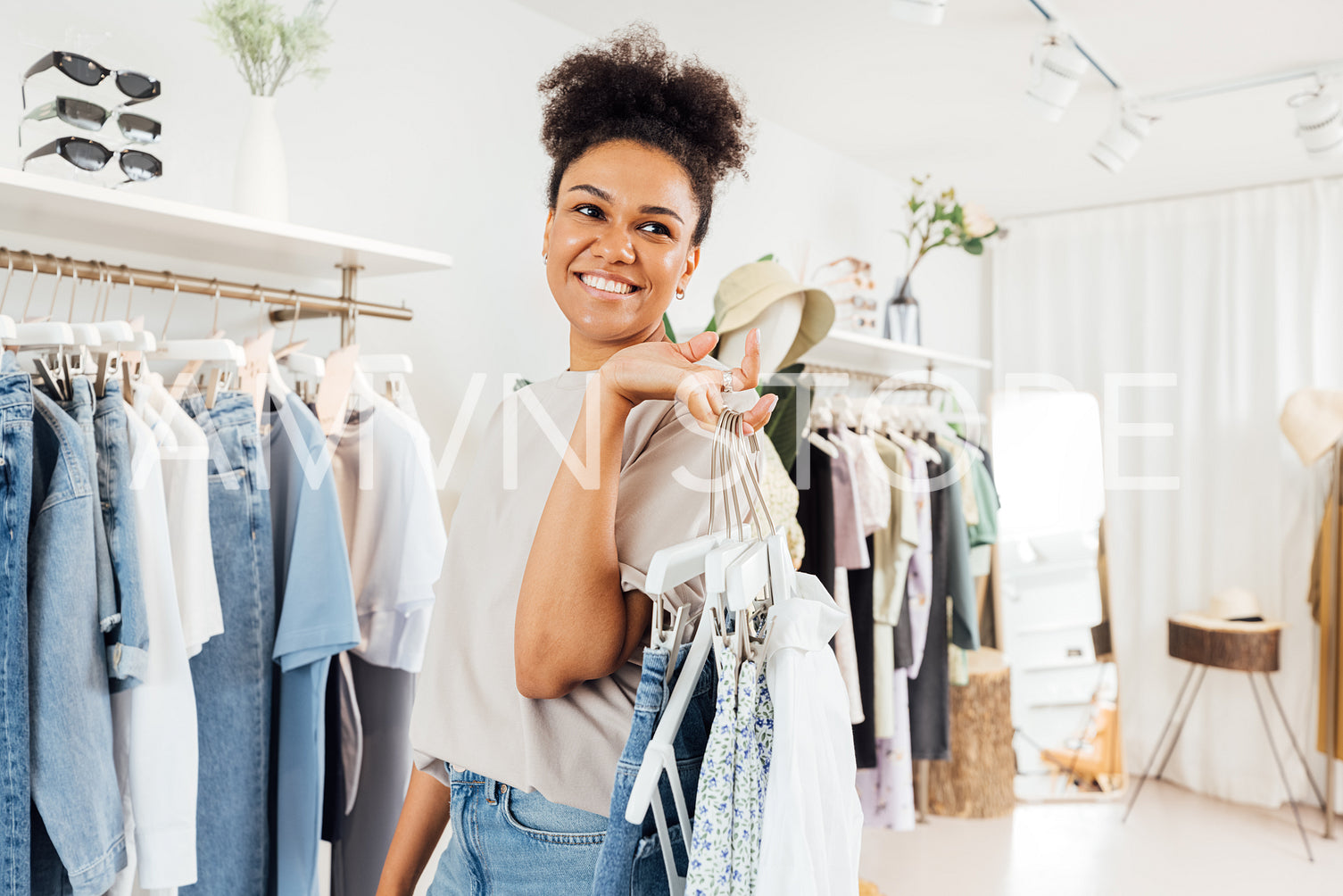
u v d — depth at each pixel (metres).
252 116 1.51
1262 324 3.60
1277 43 2.36
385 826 1.52
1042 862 2.96
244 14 1.47
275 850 1.40
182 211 1.27
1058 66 2.24
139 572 1.13
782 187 3.02
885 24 2.28
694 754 0.70
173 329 1.59
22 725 1.02
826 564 2.26
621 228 0.80
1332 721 3.25
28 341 1.13
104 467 1.13
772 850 0.59
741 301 2.06
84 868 1.04
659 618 0.64
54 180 1.15
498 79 2.15
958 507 2.86
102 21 1.51
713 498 0.66
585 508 0.66
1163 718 3.75
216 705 1.27
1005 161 3.36
